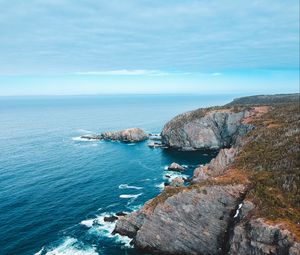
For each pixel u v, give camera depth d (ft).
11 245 219.82
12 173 386.32
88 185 343.46
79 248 215.92
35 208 280.10
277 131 307.37
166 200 212.23
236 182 213.25
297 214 171.42
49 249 215.10
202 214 207.82
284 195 189.26
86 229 241.55
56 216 264.31
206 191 210.38
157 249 212.02
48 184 345.51
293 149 240.32
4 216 263.70
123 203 291.58
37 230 240.32
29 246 218.79
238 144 326.44
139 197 306.76
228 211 205.36
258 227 169.27
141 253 211.00
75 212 271.90
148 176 378.32
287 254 154.30
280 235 160.15
